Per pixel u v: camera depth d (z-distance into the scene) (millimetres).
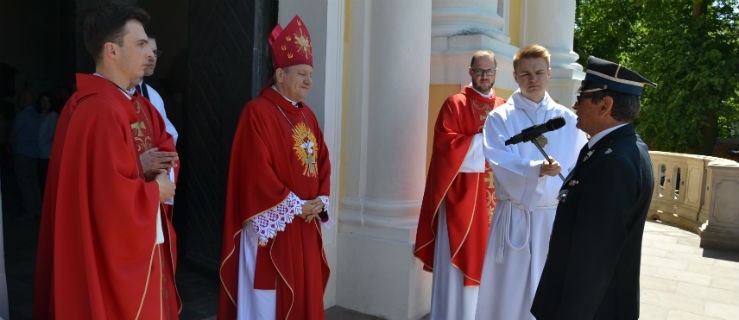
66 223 1919
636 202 1896
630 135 2029
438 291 3695
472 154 3504
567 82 5996
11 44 10203
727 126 19172
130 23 2082
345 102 3955
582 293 1862
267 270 2891
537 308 2105
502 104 3572
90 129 1914
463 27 4445
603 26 18672
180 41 6863
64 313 1917
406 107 3824
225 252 2926
